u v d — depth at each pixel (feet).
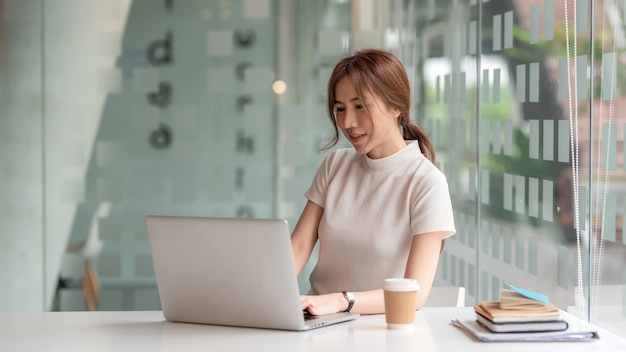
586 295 8.85
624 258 7.95
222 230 6.82
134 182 14.26
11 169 14.19
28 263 14.24
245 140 14.28
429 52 14.01
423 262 7.77
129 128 14.24
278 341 6.49
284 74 14.24
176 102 14.24
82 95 14.19
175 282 7.14
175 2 14.17
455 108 13.70
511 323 6.58
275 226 6.63
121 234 14.28
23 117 14.15
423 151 8.57
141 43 14.20
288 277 6.68
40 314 7.66
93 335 6.77
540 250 10.28
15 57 14.14
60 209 14.24
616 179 8.14
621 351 6.23
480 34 13.08
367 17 14.15
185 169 14.29
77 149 14.21
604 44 8.42
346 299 7.34
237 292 6.89
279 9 14.19
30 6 14.12
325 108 14.26
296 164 14.28
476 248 13.03
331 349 6.23
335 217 8.46
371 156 8.39
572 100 9.26
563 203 9.52
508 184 11.60
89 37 14.16
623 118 7.97
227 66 14.24
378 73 7.93
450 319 7.28
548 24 10.09
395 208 8.21
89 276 14.26
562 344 6.41
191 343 6.47
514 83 11.42
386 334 6.70
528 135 10.82
